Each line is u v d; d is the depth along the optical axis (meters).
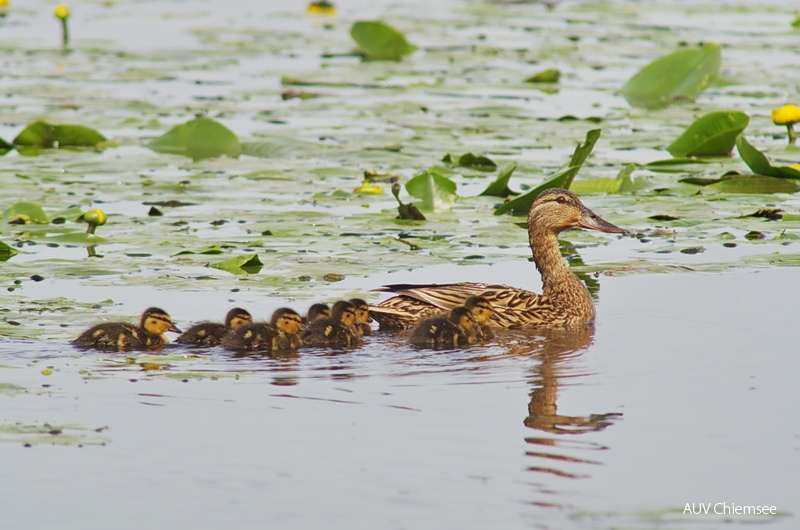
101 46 34.59
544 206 14.25
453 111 26.61
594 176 20.45
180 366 11.63
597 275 15.36
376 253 15.82
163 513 8.26
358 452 9.31
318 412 10.26
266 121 25.62
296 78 30.44
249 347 12.23
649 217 17.97
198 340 12.43
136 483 8.71
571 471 8.99
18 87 28.69
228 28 38.16
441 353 12.33
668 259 15.91
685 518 8.16
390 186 20.23
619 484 8.75
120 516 8.20
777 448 9.44
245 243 16.25
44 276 14.57
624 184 19.59
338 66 32.50
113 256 15.62
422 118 25.77
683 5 43.53
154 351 12.19
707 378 11.27
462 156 21.53
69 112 26.22
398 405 10.47
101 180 20.19
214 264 15.18
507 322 13.49
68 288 14.21
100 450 9.33
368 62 33.16
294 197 19.39
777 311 13.55
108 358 11.77
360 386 11.05
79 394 10.63
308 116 26.31
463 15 41.69
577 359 12.02
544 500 8.45
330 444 9.48
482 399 10.66
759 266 15.44
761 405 10.48
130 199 18.86
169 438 9.59
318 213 18.08
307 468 9.00
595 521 8.12
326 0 42.34
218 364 11.80
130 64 32.16
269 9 43.31
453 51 34.41
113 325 12.13
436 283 14.77
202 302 13.80
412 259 15.49
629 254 16.28
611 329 13.17
